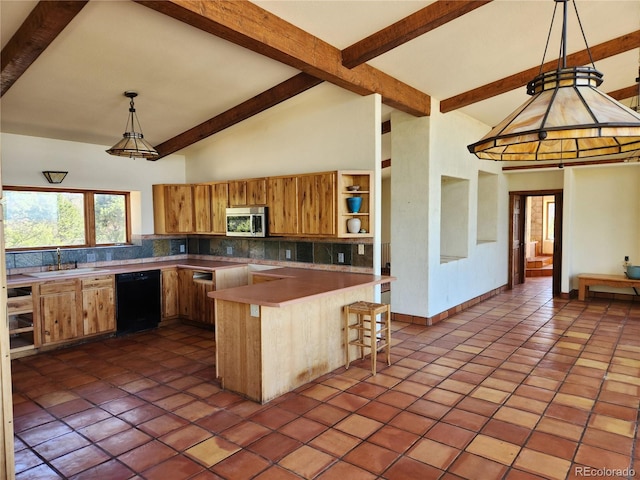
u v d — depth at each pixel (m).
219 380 3.77
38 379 3.81
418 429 2.87
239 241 5.82
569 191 7.32
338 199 4.38
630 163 6.66
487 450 2.61
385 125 6.30
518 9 3.49
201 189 5.72
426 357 4.32
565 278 7.41
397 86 4.68
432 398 3.35
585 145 2.45
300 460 2.52
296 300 3.26
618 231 7.25
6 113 4.23
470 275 6.78
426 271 5.51
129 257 5.77
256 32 3.07
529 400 3.31
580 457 2.53
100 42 3.21
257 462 2.51
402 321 5.77
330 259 4.86
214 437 2.79
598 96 1.94
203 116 5.03
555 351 4.49
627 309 6.52
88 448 2.69
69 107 4.30
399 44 3.52
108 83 3.91
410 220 5.61
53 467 2.49
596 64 4.75
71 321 4.66
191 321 5.74
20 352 4.38
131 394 3.49
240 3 2.96
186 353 4.52
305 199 4.64
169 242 6.29
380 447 2.65
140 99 4.35
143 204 5.94
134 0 2.52
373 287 4.53
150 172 6.01
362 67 4.14
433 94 5.28
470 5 3.04
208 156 6.09
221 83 4.18
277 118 5.23
